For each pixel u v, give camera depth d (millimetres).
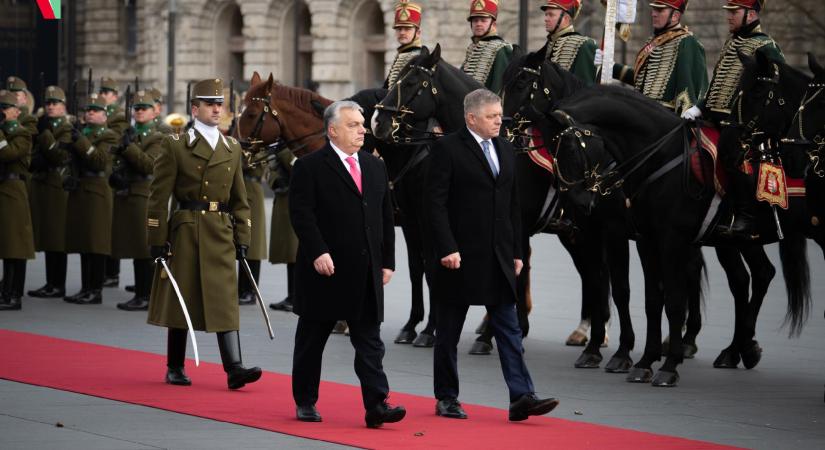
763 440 27453
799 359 38219
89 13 186250
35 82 173875
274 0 169500
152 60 177875
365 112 40281
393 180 38469
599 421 29016
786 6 115438
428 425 28000
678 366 36906
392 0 155375
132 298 48375
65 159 49250
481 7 40844
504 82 36844
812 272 62750
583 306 40625
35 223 50094
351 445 26000
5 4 173250
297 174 27797
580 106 33375
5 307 46156
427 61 37375
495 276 28406
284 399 30625
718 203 33344
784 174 32625
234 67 178250
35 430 26969
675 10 37000
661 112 33906
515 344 28391
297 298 27906
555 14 40062
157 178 31844
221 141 32344
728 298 52250
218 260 31844
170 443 25953
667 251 33594
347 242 27531
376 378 27516
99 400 30188
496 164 28906
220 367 35031
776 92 31875
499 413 29578
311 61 172375
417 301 40500
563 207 36125
